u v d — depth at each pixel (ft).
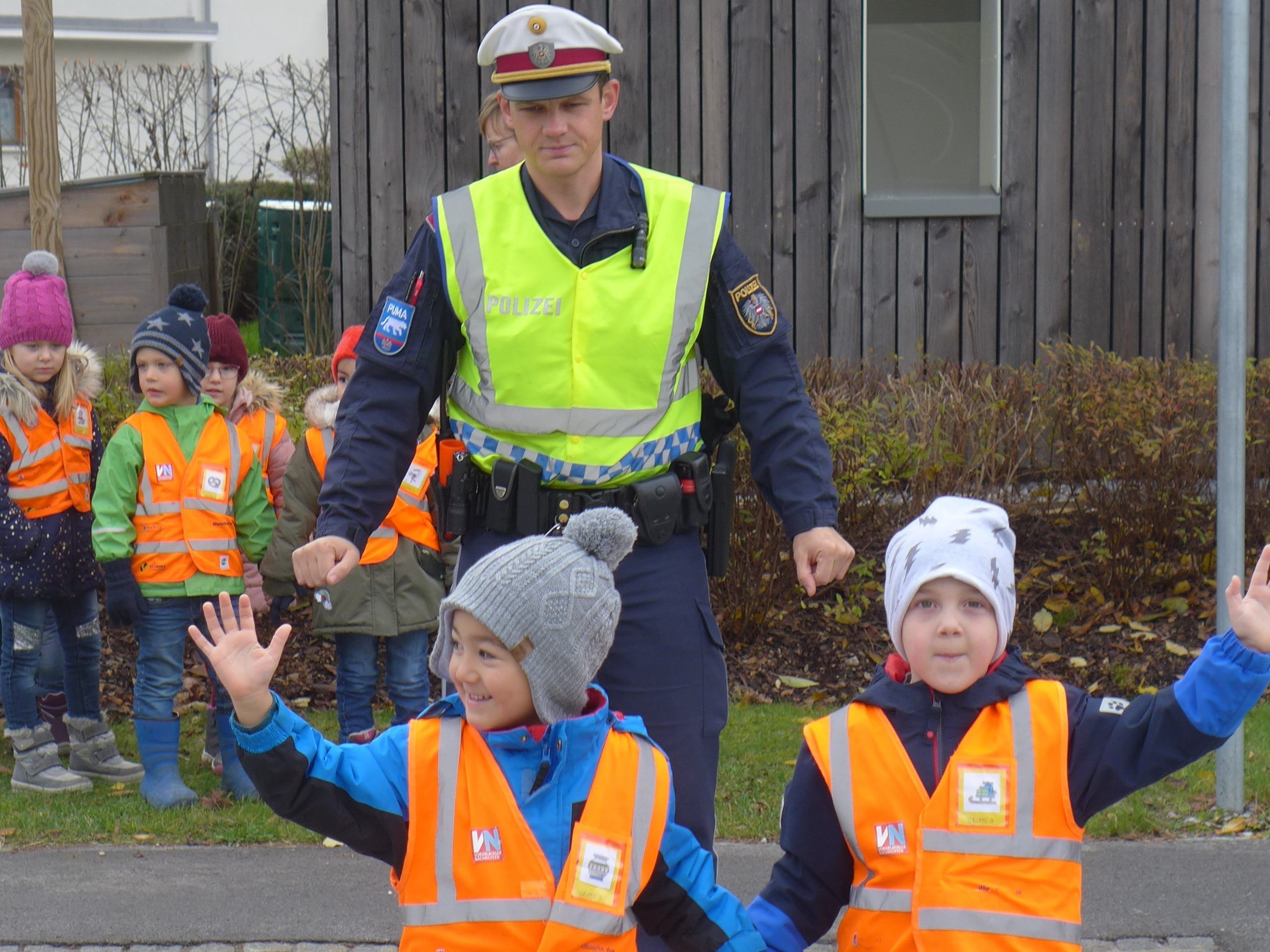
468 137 28.73
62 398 17.22
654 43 28.40
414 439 10.87
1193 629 21.59
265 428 18.48
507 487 10.48
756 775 17.63
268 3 64.39
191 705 20.85
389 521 17.16
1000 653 8.55
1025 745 8.18
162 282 32.24
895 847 8.21
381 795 7.78
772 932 8.45
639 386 10.52
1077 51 28.19
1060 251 28.55
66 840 15.84
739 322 10.80
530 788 7.88
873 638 21.91
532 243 10.53
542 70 10.09
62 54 62.03
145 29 61.62
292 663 21.99
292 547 17.11
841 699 20.45
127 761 18.12
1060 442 23.56
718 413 11.16
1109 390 23.11
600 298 10.45
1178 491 22.02
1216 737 7.77
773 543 21.83
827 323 28.86
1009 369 25.58
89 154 59.67
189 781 17.92
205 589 16.71
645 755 8.13
